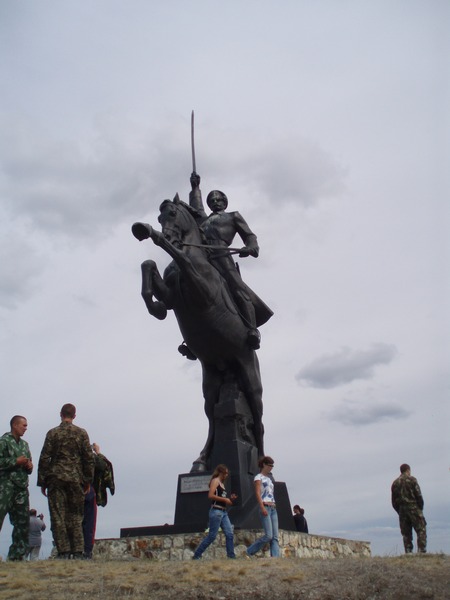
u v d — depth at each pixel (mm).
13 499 8961
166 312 11344
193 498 11133
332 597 6855
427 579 7312
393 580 7250
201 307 11305
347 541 13469
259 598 6887
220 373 12453
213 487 9305
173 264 11641
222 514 9281
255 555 9961
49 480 8977
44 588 7141
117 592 7008
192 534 10328
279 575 7500
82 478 9078
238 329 11945
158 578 7422
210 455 11898
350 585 7102
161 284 11281
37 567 8047
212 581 7320
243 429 12023
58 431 9117
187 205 11875
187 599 6867
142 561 8867
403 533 12805
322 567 7785
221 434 11828
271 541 9664
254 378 12312
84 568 8031
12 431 9203
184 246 11281
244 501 11258
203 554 10188
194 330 11672
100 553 10570
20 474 8992
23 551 8938
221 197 13195
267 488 9820
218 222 12734
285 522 12305
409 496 12734
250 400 12312
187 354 12930
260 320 12797
